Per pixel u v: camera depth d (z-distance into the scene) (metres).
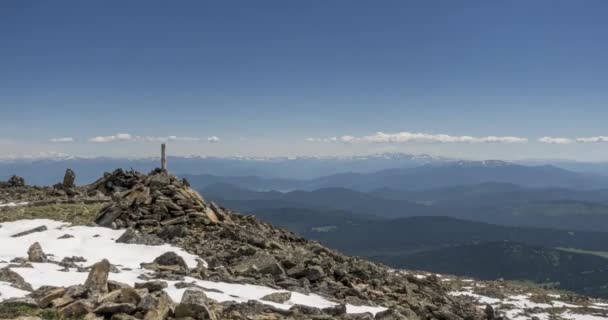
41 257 29.92
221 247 39.66
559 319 59.12
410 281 49.38
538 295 75.88
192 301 19.70
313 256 41.91
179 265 32.94
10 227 43.25
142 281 27.05
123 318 17.72
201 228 44.47
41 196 61.47
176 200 48.25
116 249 36.53
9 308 17.95
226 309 21.94
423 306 36.00
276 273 34.94
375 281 39.66
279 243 45.72
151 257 35.22
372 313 29.19
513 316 57.38
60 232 40.53
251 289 29.39
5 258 30.44
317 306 28.06
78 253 34.62
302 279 34.44
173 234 41.41
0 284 21.75
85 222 44.84
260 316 21.66
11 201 58.25
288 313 23.53
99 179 65.00
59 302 19.05
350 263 45.69
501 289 78.56
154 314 18.19
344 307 26.14
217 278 31.00
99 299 19.16
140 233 41.41
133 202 46.94
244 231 46.47
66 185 65.88
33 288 22.55
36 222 44.91
